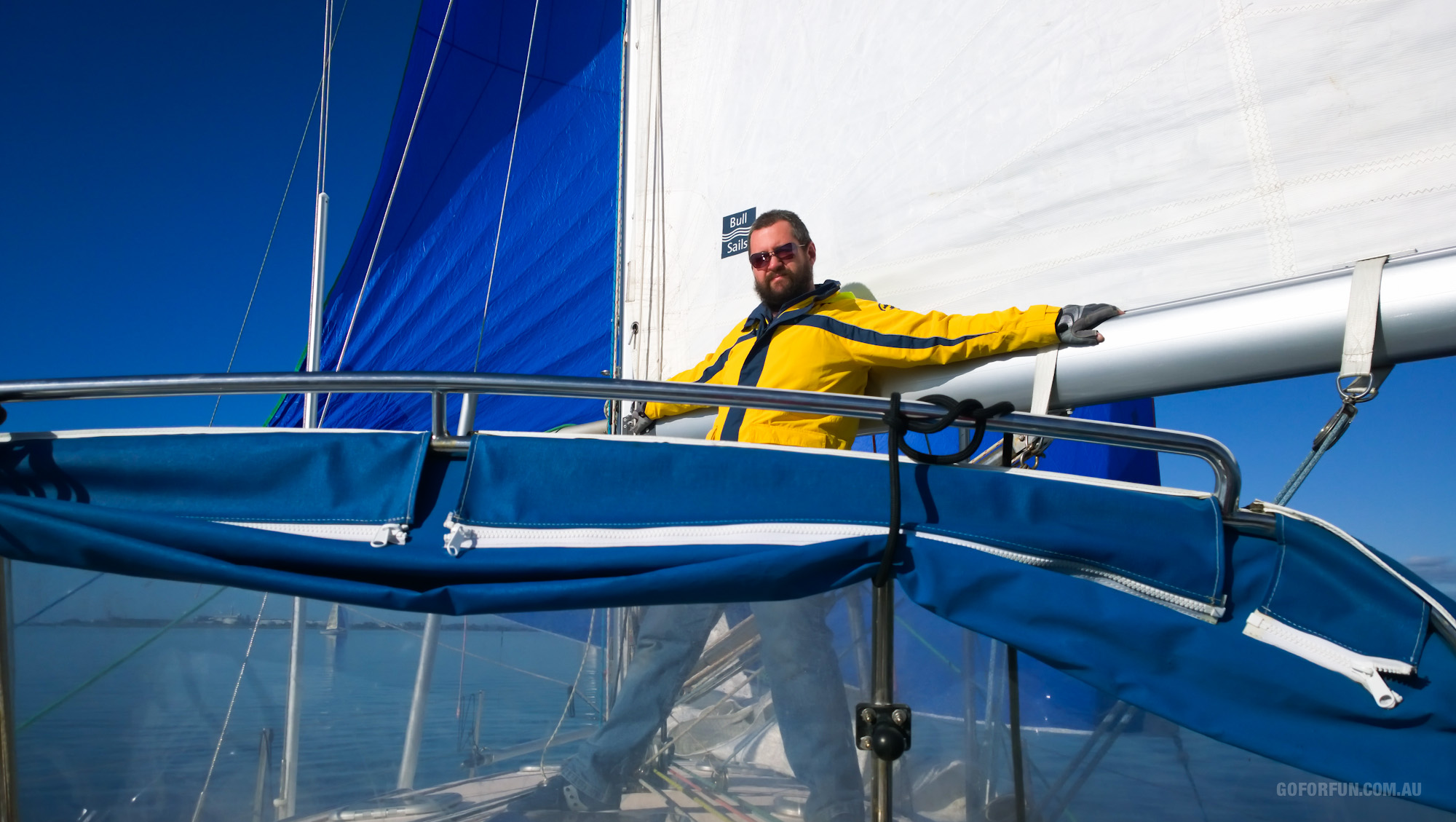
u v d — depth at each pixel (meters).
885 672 1.05
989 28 1.91
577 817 1.03
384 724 1.04
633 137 2.74
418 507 1.10
